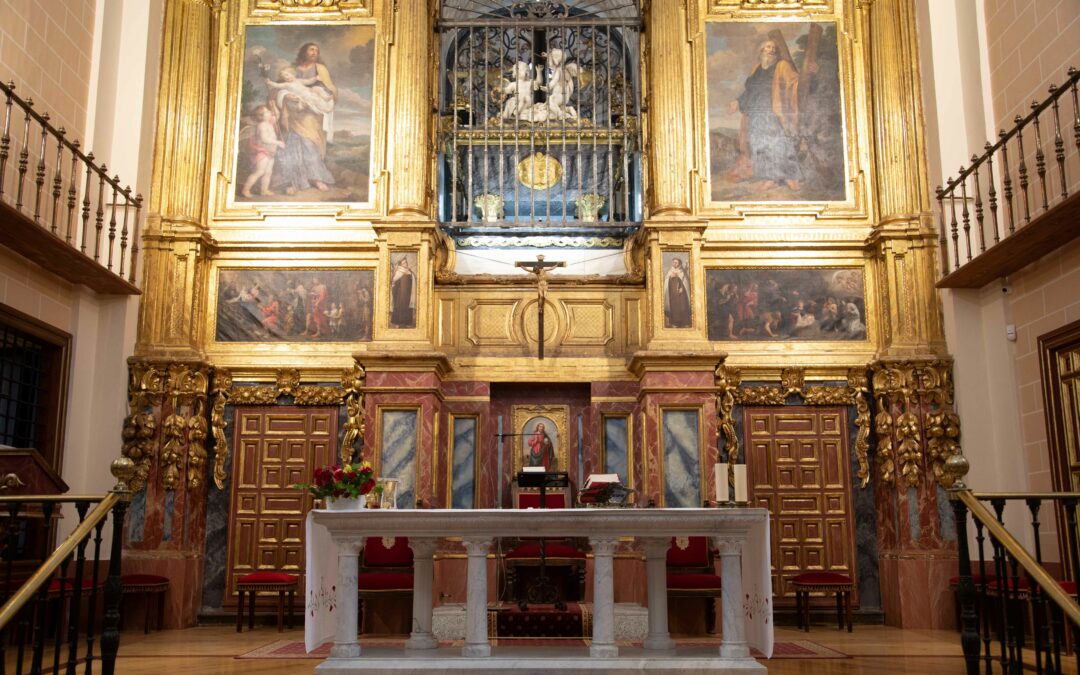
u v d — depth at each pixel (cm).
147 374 1253
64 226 1205
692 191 1379
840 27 1426
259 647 997
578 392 1362
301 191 1376
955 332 1258
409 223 1316
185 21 1371
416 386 1262
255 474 1299
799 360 1322
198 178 1340
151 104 1331
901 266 1299
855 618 1260
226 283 1345
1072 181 1093
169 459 1238
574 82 1513
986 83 1289
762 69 1420
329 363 1313
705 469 1248
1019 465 1196
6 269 1070
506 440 1341
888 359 1265
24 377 1148
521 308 1361
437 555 1221
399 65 1387
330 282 1347
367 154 1389
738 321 1339
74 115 1241
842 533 1287
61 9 1205
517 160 1457
